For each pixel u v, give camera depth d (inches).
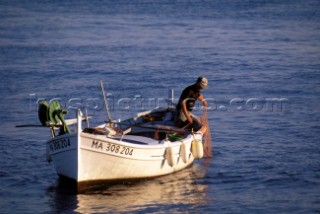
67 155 1776.6
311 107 2942.9
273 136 2468.0
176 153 1961.1
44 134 2511.1
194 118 2207.2
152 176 1946.4
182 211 1680.6
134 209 1690.5
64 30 6013.8
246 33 5807.1
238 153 2242.9
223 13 7509.8
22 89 3353.8
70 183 1836.9
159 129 2037.4
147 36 5585.6
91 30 5994.1
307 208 1700.3
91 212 1668.3
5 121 2711.6
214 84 3503.9
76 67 4018.2
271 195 1808.6
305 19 6875.0
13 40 5305.1
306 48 4874.5
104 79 3622.0
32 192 1836.9
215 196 1803.6
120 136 1980.8
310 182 1913.1
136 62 4207.7
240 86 3442.4
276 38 5472.4
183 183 1918.1
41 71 3873.0
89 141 1740.9
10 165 2097.7
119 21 6766.7
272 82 3543.3
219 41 5285.4
